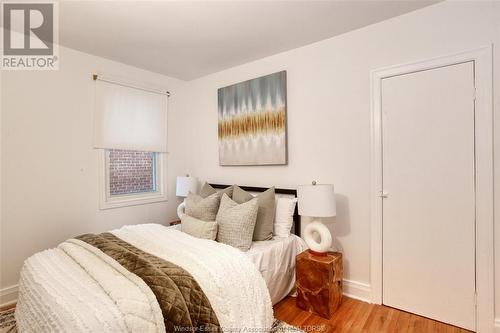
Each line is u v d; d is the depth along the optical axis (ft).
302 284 7.22
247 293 5.51
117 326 3.66
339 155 8.25
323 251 7.27
